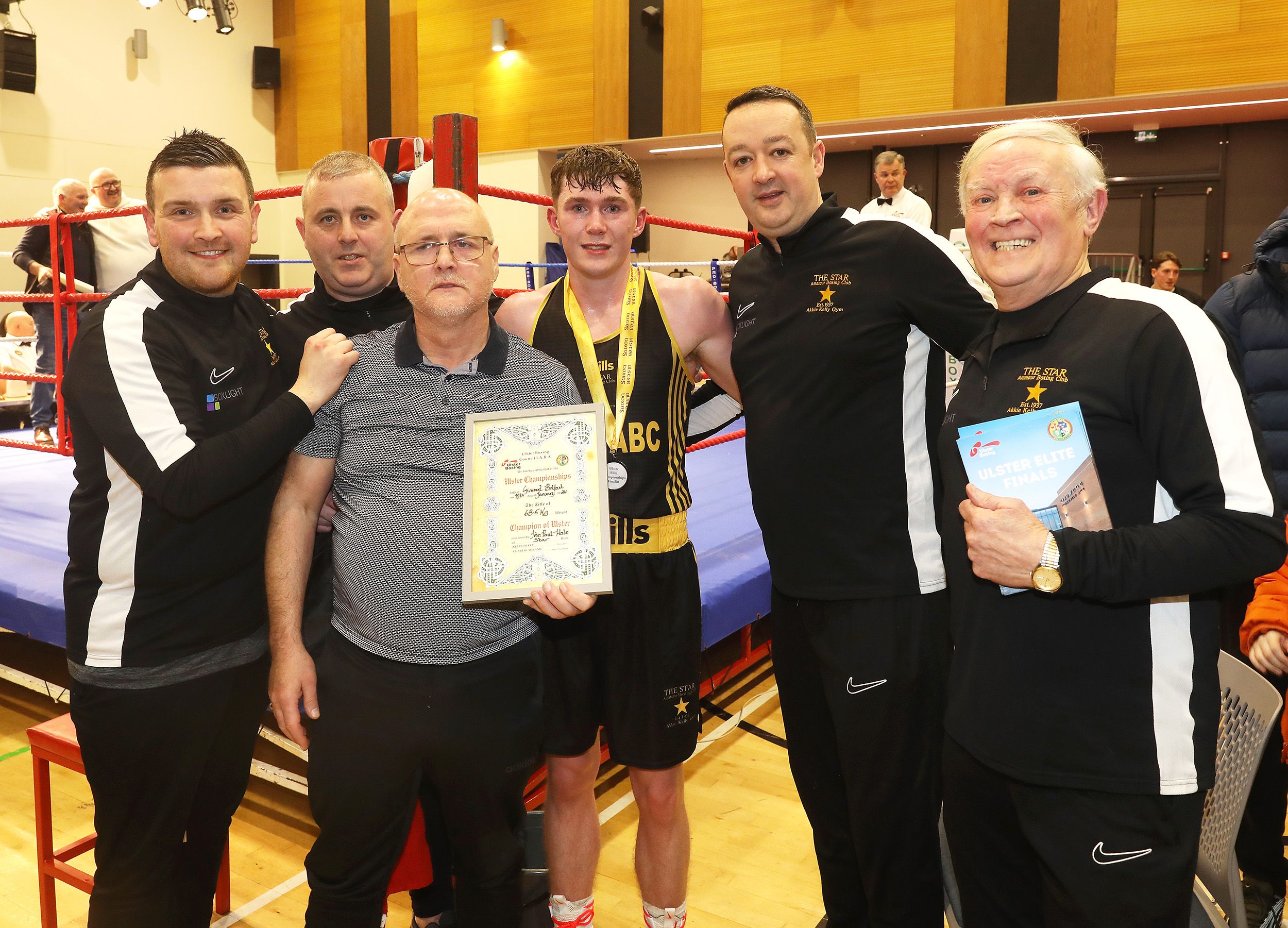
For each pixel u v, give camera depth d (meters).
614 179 1.67
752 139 1.67
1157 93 6.91
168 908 1.59
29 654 3.50
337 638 1.52
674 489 1.76
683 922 1.88
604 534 1.41
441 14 9.79
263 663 1.64
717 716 3.21
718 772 2.82
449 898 1.97
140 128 9.78
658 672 1.72
